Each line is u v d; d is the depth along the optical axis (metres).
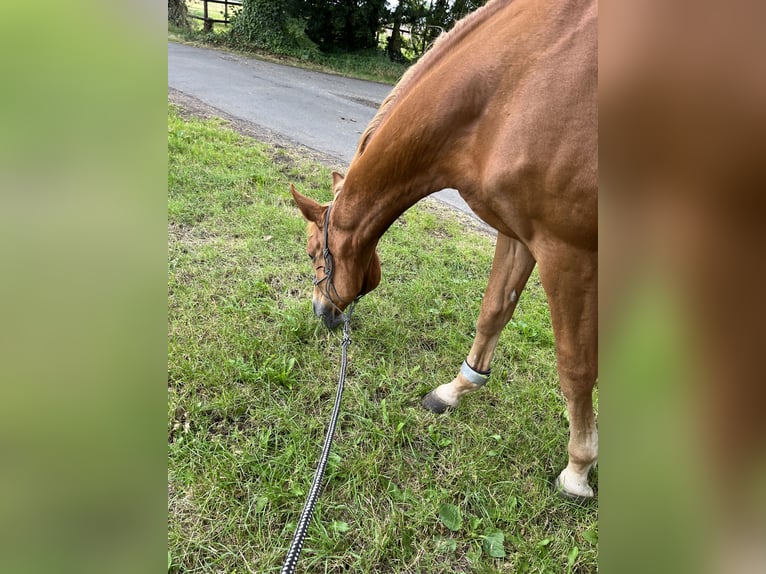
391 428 2.28
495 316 2.22
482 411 2.45
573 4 1.40
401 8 15.69
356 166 1.94
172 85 8.61
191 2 15.95
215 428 2.21
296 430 2.20
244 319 2.84
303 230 3.88
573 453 1.98
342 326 2.81
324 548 1.77
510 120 1.49
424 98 1.67
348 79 12.74
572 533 1.92
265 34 14.18
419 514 1.92
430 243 4.09
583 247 1.50
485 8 1.65
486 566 1.76
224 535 1.80
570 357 1.73
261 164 5.14
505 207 1.60
